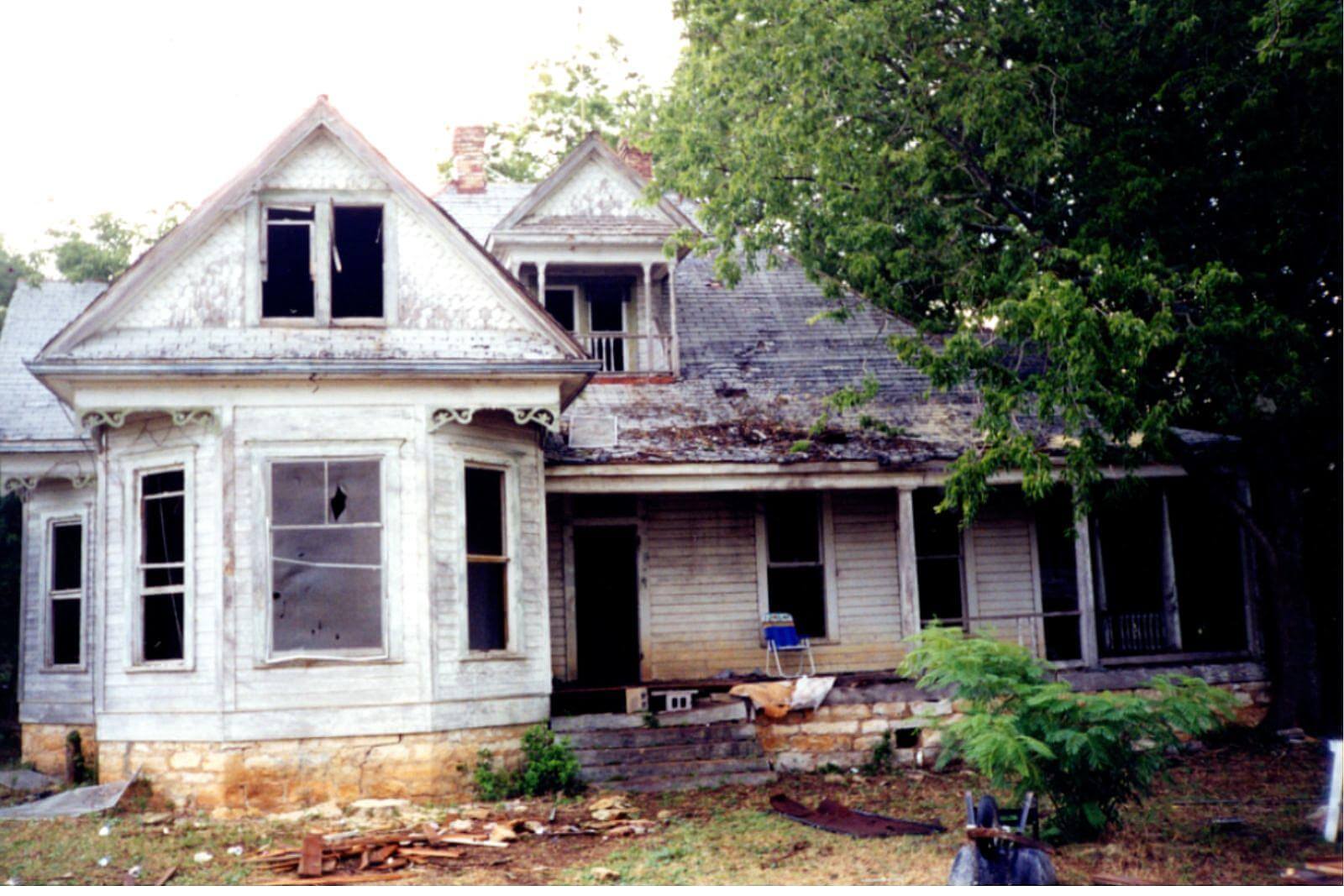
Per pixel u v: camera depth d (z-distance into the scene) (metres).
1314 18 15.52
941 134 17.91
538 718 15.97
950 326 20.16
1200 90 16.08
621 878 11.23
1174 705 11.38
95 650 15.41
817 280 19.75
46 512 18.92
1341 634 21.08
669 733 16.05
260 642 14.58
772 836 12.84
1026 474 15.44
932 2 17.92
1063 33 17.33
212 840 12.96
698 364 21.19
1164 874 10.90
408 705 14.78
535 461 16.75
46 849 12.57
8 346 20.06
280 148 15.58
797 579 20.56
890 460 18.56
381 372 14.99
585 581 20.17
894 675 17.98
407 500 15.18
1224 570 21.80
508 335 15.90
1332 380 17.59
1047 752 10.79
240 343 15.28
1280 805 14.02
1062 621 21.19
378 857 11.99
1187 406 15.18
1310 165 16.77
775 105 18.48
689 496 20.34
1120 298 15.30
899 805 14.69
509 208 24.06
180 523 15.62
